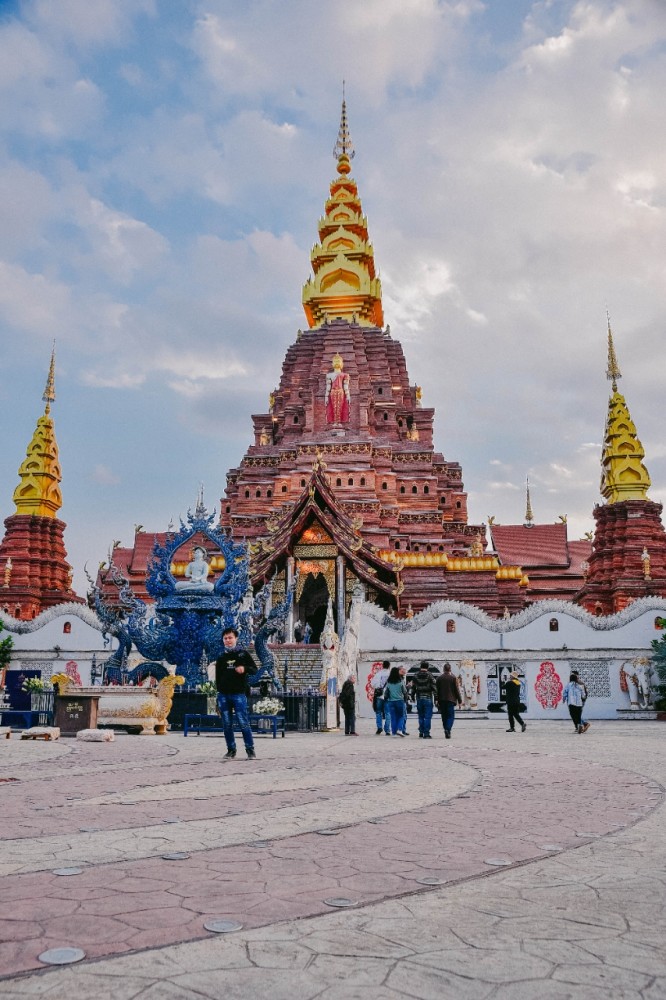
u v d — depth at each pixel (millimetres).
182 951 3984
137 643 27234
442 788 10188
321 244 75062
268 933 4270
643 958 3955
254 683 26000
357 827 7387
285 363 70000
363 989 3525
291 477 58469
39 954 3926
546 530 74375
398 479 59969
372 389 66312
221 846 6484
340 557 40344
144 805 8625
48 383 60344
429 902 4906
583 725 23375
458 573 50594
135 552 65125
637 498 51719
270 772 11914
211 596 27609
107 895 4973
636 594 47406
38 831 7113
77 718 20609
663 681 33500
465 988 3547
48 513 57656
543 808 8602
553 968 3799
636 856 6266
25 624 37438
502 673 35531
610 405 55312
